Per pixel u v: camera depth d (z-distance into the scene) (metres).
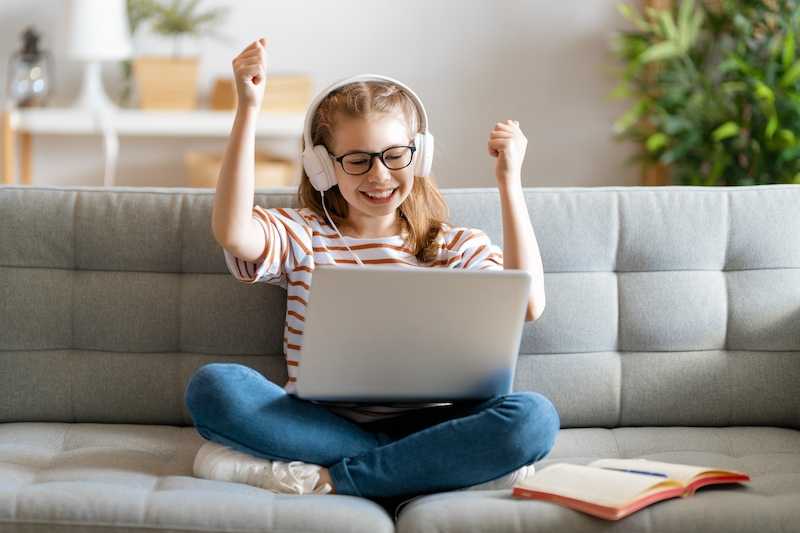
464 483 1.66
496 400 1.72
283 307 2.01
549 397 2.02
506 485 1.67
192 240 2.01
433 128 4.39
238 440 1.68
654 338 2.04
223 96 4.12
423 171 1.90
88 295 2.00
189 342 2.00
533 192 2.08
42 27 4.26
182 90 4.04
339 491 1.66
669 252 2.06
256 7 4.29
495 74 4.38
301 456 1.69
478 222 2.05
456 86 4.38
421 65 4.36
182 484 1.63
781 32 3.75
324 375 1.67
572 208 2.06
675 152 3.84
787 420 2.04
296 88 3.99
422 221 1.97
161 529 1.51
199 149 4.37
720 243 2.07
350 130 1.86
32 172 4.34
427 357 1.66
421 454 1.65
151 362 2.00
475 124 4.40
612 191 2.09
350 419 1.84
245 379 1.70
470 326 1.63
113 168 4.36
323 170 1.88
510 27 4.36
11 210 2.01
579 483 1.58
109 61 4.31
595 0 4.34
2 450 1.79
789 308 2.05
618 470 1.66
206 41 4.31
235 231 1.78
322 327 1.61
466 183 4.41
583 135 4.42
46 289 1.99
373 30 4.33
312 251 1.92
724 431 2.00
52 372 1.99
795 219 2.08
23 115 3.93
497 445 1.64
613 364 2.04
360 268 1.56
